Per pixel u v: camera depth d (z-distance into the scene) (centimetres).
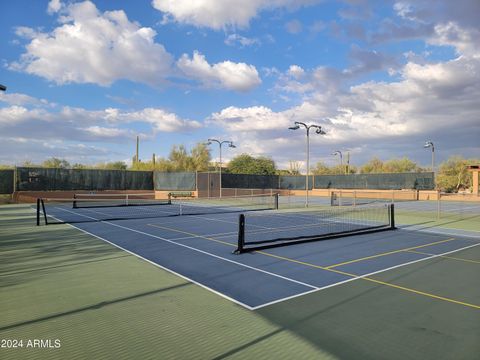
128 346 471
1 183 3228
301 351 461
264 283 762
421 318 575
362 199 4381
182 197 4103
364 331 523
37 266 904
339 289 725
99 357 441
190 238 1345
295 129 3053
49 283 752
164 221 1909
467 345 481
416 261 991
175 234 1444
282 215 2291
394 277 821
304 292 704
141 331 517
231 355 449
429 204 3534
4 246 1178
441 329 532
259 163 6431
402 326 542
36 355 444
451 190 5519
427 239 1380
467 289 734
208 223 1822
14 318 562
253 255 1047
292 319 566
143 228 1620
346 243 1267
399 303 645
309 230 1581
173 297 667
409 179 4441
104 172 3816
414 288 738
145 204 3219
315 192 5175
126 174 3972
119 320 556
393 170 6938
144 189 4116
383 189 4638
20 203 3228
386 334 514
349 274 844
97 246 1179
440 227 1761
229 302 641
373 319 569
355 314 589
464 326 544
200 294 685
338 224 1823
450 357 448
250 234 1452
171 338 495
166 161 5575
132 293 689
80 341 484
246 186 4859
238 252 1062
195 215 2256
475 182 4178
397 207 3117
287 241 1240
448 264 957
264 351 459
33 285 738
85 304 626
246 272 852
